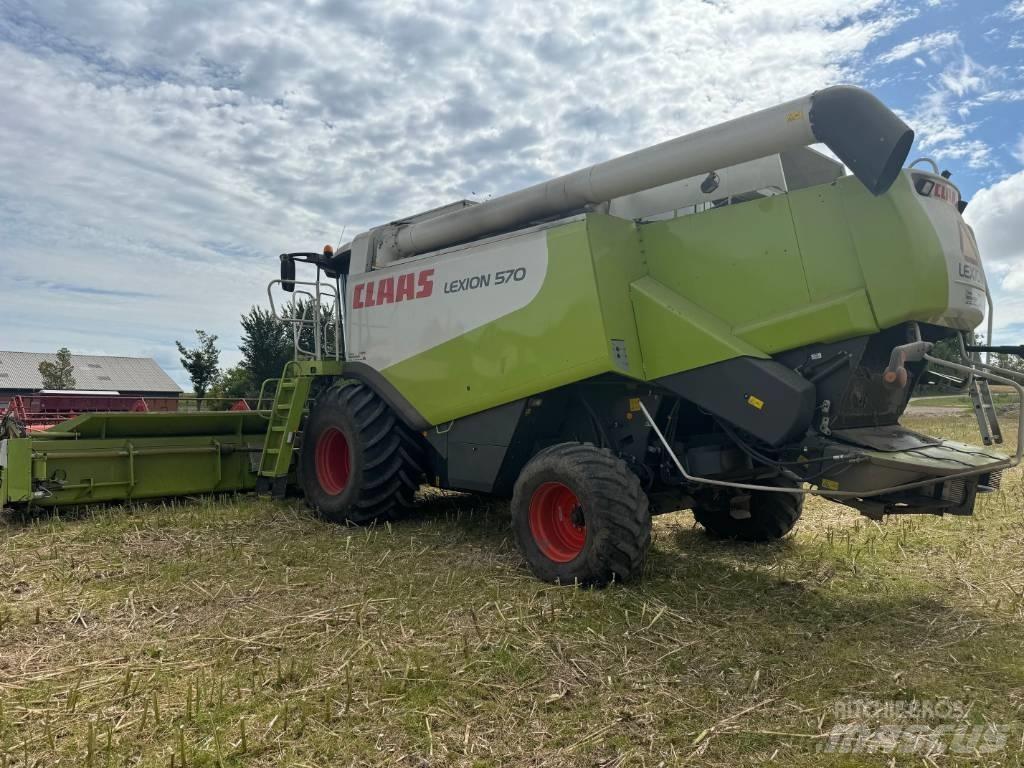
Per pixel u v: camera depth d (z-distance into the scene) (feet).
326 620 12.85
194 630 12.46
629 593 14.35
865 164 12.94
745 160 14.74
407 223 22.47
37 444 22.06
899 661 11.40
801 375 14.02
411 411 20.17
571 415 17.99
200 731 8.98
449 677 10.53
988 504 23.85
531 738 8.95
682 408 16.40
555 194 17.38
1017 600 14.21
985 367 14.56
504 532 20.22
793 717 9.54
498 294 17.74
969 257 14.32
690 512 24.25
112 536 19.25
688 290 15.66
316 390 25.76
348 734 8.95
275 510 23.04
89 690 10.09
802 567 16.90
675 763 8.39
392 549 18.15
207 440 25.30
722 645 11.98
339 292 25.44
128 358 213.25
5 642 11.87
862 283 13.32
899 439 14.58
